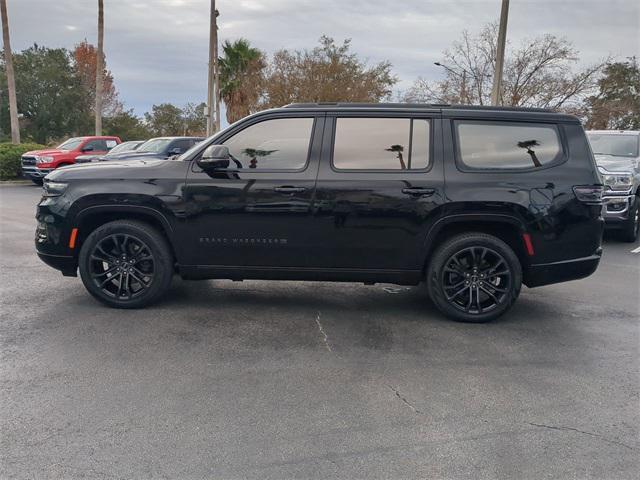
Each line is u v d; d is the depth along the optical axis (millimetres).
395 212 4879
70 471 2701
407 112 5000
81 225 5141
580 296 6082
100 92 26219
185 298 5684
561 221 4863
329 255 5016
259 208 4938
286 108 5082
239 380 3746
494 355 4277
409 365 4055
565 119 5008
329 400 3479
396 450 2932
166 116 70625
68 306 5305
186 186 4984
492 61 26109
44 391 3523
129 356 4117
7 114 49156
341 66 31250
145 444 2943
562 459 2879
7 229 10008
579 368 4051
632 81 35094
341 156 4969
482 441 3035
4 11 24734
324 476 2699
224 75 37500
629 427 3213
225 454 2869
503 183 4848
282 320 5043
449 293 5043
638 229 10609
